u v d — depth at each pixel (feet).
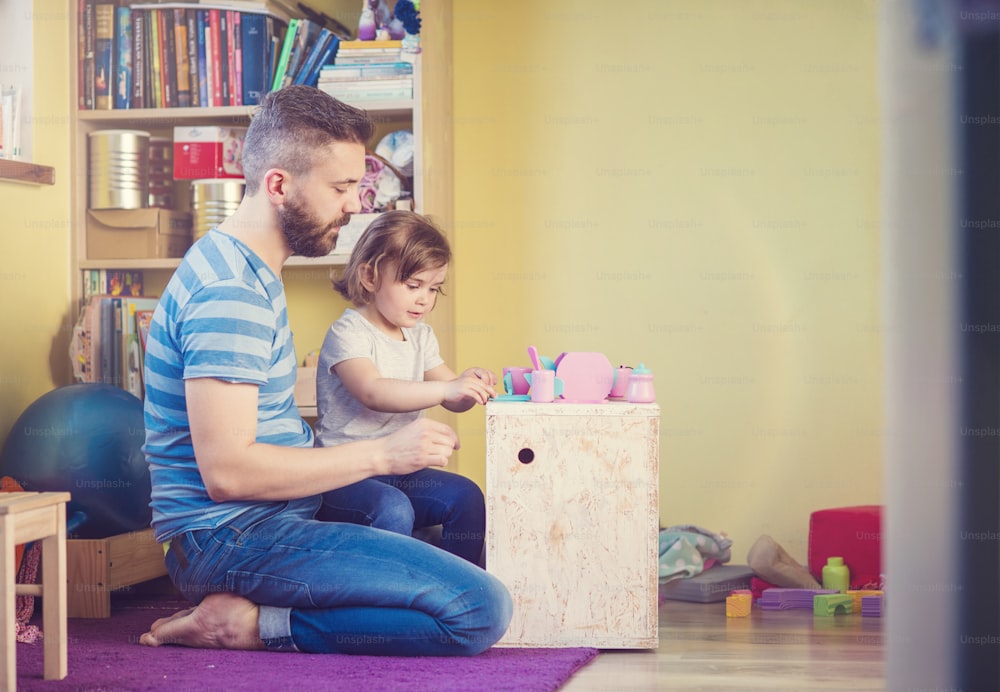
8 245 7.86
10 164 7.79
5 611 4.58
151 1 8.74
